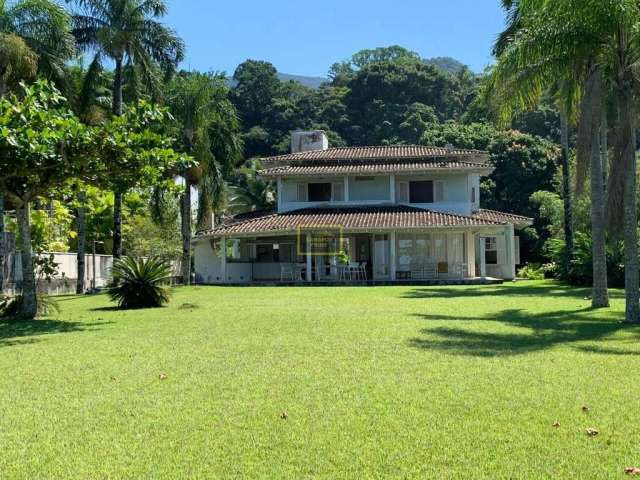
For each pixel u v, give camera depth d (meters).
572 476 5.02
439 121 71.69
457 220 33.62
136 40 29.50
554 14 15.68
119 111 29.47
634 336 12.46
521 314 16.78
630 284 15.23
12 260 28.12
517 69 16.95
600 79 16.91
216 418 6.61
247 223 35.56
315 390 7.76
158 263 20.56
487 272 41.47
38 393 7.84
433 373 8.71
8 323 16.03
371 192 38.12
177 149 33.53
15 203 17.41
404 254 36.19
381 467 5.24
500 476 5.03
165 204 37.84
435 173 37.03
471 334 12.66
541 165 54.44
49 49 25.09
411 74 74.25
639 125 17.92
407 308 18.44
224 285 33.97
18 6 24.59
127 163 15.91
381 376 8.53
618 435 5.99
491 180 54.75
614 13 15.08
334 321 14.97
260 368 9.16
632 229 15.39
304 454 5.55
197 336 12.68
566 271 31.98
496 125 19.25
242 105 75.06
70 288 32.25
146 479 5.05
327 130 70.19
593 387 7.85
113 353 10.73
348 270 35.09
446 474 5.08
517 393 7.55
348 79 82.25
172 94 33.09
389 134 68.56
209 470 5.21
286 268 36.72
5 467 5.32
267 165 40.47
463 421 6.45
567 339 12.02
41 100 15.47
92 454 5.61
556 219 44.34
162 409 6.98
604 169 27.08
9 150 14.44
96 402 7.33
